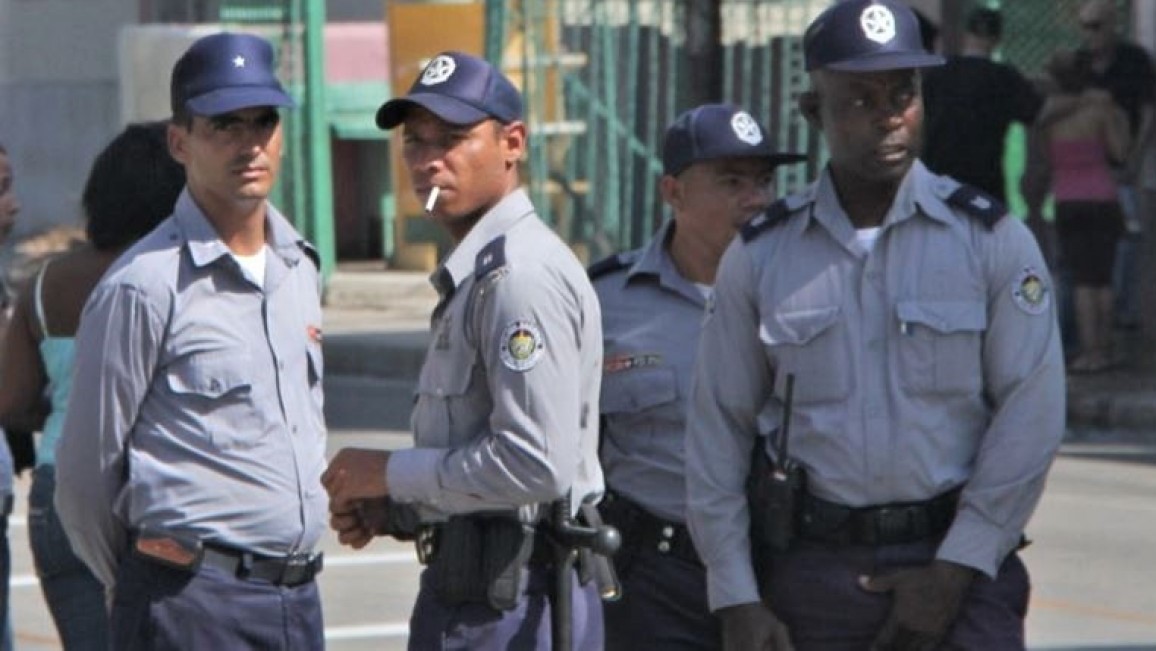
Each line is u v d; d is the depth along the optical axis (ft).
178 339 34.73
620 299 38.27
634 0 123.44
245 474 34.94
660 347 37.70
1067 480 83.20
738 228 37.68
